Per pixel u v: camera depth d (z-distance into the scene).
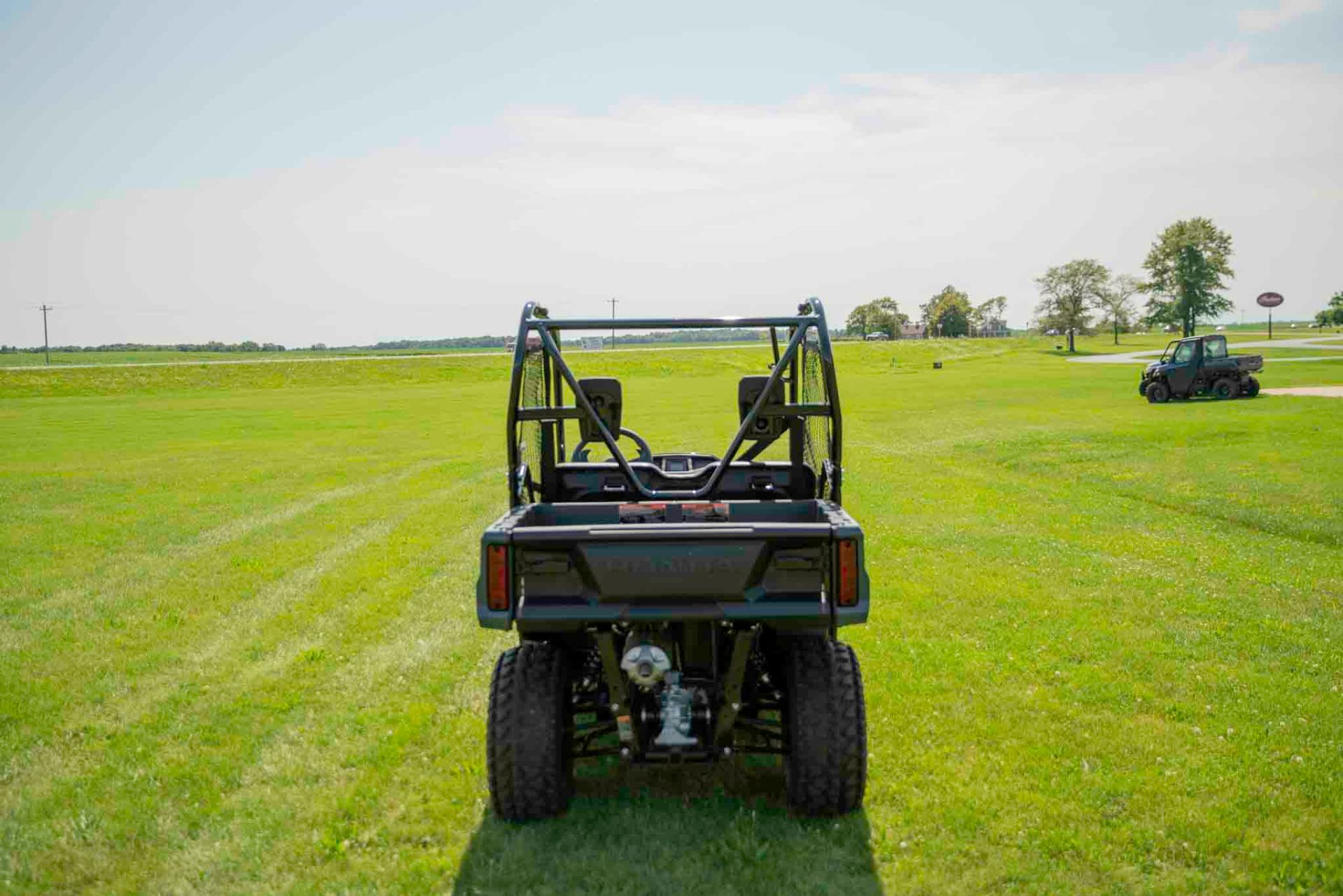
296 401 45.72
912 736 5.00
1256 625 6.98
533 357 4.97
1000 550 9.66
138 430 29.00
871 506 12.56
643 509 4.49
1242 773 4.52
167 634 7.30
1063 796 4.28
